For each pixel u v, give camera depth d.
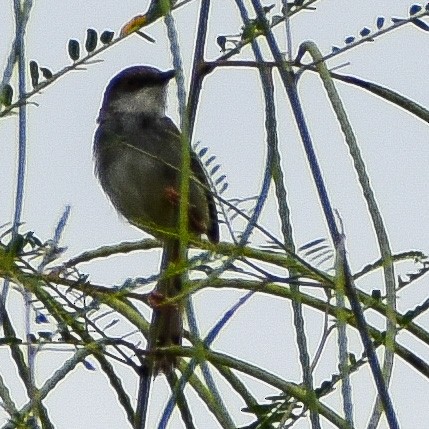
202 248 5.66
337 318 5.00
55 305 5.41
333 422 5.34
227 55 6.02
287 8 6.16
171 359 6.11
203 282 5.30
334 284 5.12
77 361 5.34
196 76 6.04
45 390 5.15
